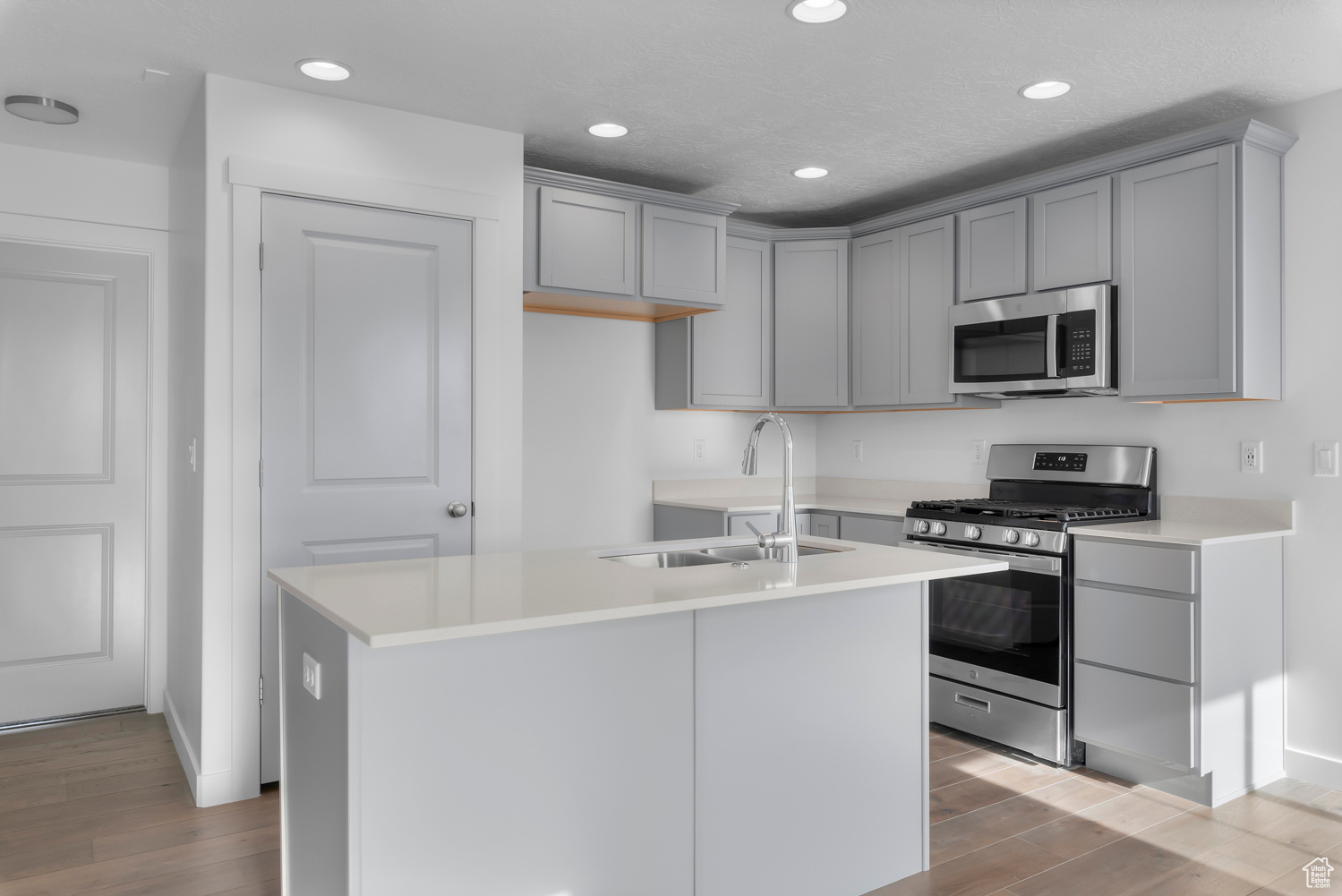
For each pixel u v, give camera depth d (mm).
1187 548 2666
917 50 2525
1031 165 3574
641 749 1876
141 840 2480
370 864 1583
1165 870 2324
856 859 2197
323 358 2873
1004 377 3463
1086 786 2881
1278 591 2936
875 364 4113
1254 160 2832
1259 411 3012
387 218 2975
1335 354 2822
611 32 2426
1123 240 3094
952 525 3404
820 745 2139
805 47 2508
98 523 3557
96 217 3469
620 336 4289
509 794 1720
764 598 1848
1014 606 3166
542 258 3393
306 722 1863
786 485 2244
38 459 3449
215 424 2699
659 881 1903
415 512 3035
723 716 1989
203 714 2705
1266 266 2875
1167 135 3207
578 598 1762
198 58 2580
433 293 3074
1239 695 2793
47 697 3490
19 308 3393
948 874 2307
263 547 2779
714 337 4184
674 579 1993
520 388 3240
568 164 3586
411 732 1620
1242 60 2582
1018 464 3781
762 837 2047
